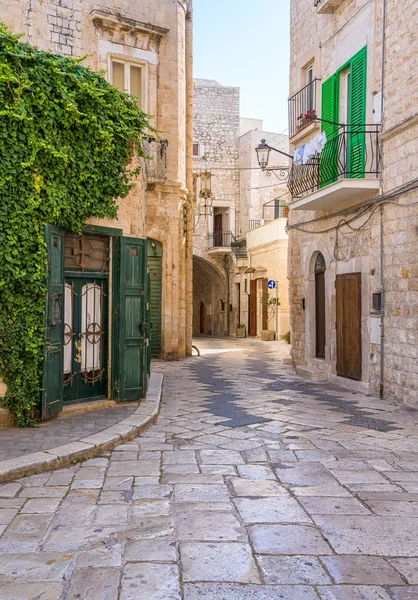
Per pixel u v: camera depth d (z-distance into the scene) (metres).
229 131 33.62
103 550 3.88
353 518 4.44
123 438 6.88
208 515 4.51
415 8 9.34
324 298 13.46
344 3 12.14
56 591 3.35
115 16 15.80
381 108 10.38
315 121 13.52
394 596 3.26
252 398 10.27
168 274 17.62
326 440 7.01
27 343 7.16
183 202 18.59
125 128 8.35
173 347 17.67
